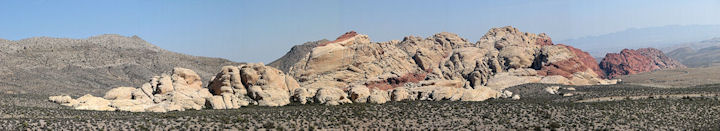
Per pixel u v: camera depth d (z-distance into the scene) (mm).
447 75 184125
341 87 157500
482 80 179250
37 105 110938
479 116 90375
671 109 99062
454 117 89875
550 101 111375
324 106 106688
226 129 81062
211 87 130625
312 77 160625
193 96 121938
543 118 89250
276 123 85188
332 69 162750
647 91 131250
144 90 125875
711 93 120875
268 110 101625
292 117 89812
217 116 91062
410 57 190500
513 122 86375
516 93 143750
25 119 84750
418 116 90438
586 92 136750
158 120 86625
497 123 85500
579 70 185500
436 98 124250
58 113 96812
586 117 90375
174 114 94938
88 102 113750
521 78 169000
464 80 182875
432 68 186125
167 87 124438
